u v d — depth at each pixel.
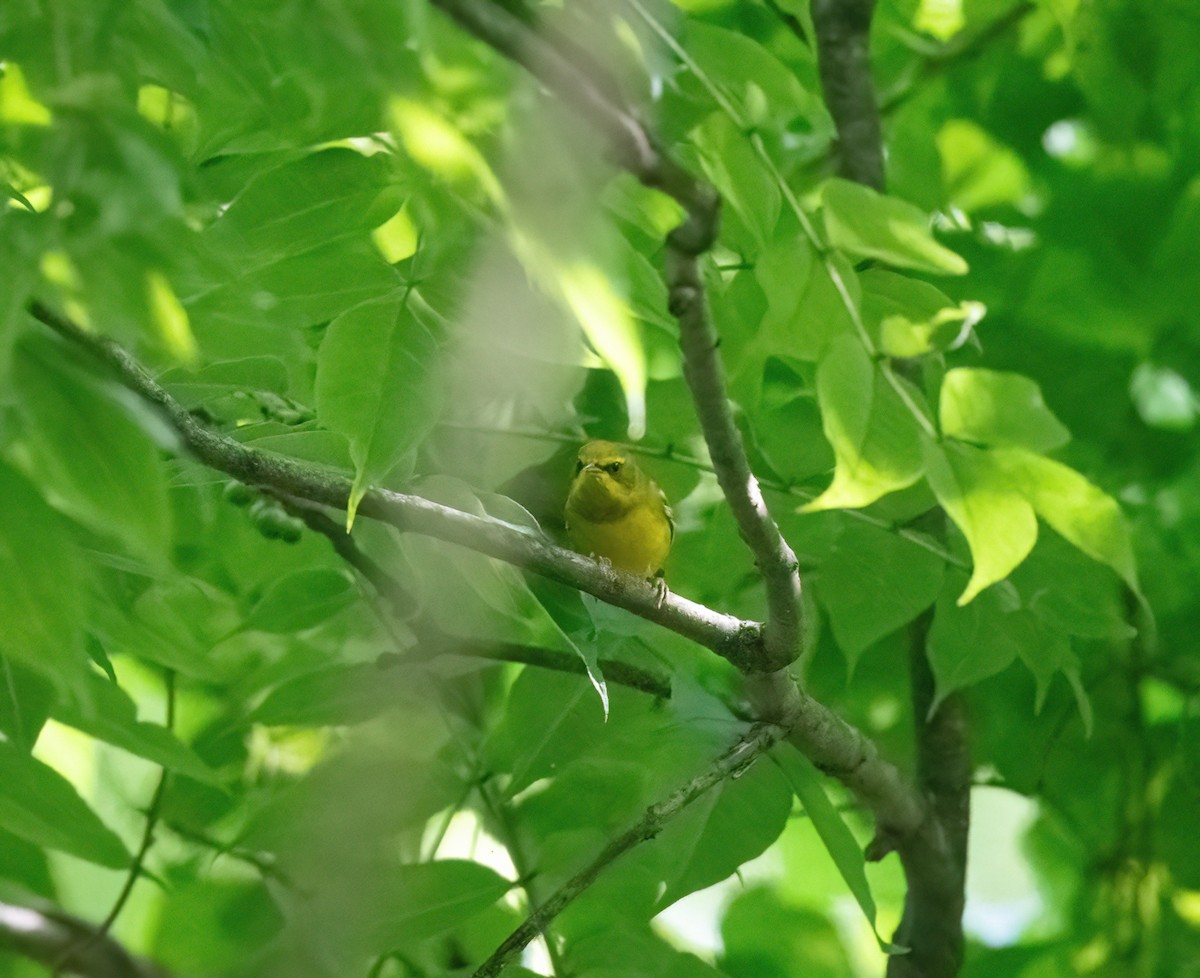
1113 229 13.30
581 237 4.38
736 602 10.07
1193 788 11.86
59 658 4.18
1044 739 12.08
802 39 10.73
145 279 3.90
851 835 8.39
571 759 8.62
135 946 12.38
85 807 7.55
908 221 6.09
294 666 10.28
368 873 8.95
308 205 6.79
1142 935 11.41
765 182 6.45
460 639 8.88
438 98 4.35
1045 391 12.88
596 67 4.41
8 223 3.83
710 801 8.59
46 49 4.05
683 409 9.38
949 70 13.14
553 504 10.82
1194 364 13.41
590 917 8.97
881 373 6.44
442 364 6.95
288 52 4.56
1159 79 12.66
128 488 3.97
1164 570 12.63
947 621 9.33
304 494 6.41
